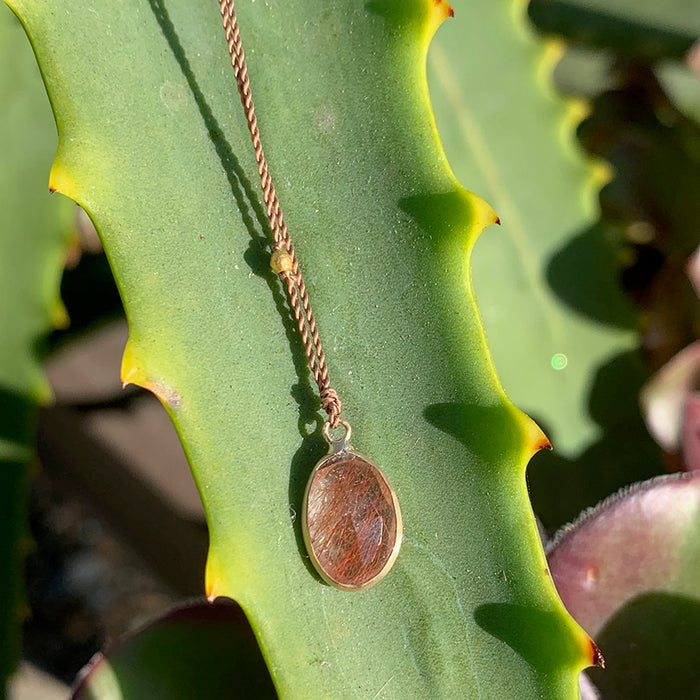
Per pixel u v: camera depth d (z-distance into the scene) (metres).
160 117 0.16
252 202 0.16
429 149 0.16
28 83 0.20
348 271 0.16
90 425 0.26
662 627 0.18
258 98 0.16
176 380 0.16
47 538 0.32
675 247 0.24
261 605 0.16
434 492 0.16
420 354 0.16
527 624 0.16
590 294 0.22
